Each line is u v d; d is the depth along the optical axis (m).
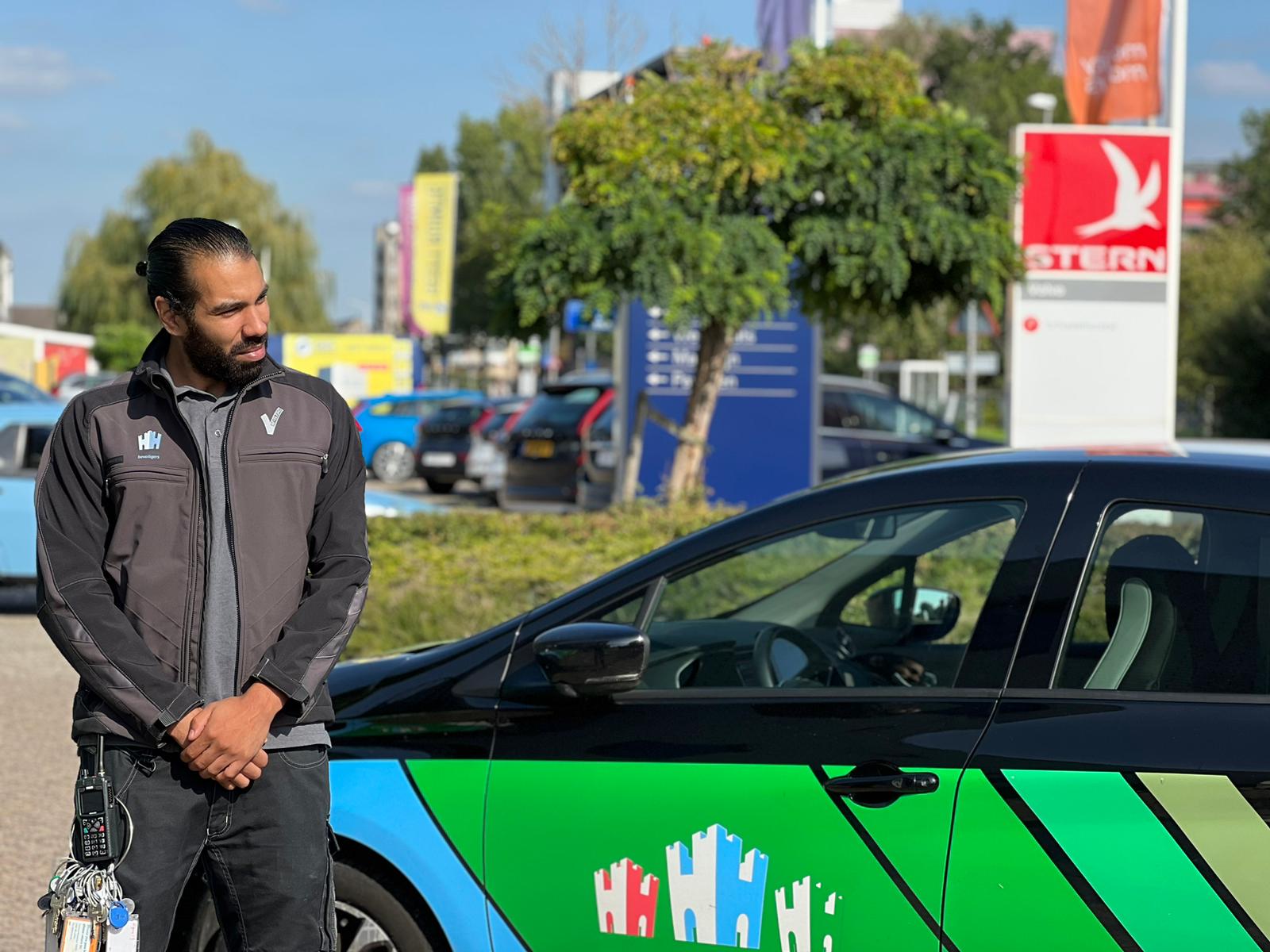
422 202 39.25
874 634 3.95
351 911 3.34
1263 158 59.38
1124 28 12.76
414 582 8.61
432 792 3.23
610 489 16.31
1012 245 10.29
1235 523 2.88
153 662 2.56
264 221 53.94
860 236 9.81
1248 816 2.60
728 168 9.41
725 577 3.84
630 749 3.08
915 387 36.50
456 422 23.73
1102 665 2.84
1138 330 12.73
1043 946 2.71
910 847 2.80
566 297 9.65
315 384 2.77
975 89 58.00
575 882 3.08
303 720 2.65
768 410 15.23
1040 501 3.02
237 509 2.64
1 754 6.96
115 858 2.59
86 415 2.63
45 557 2.59
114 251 56.22
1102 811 2.68
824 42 13.26
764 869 2.92
